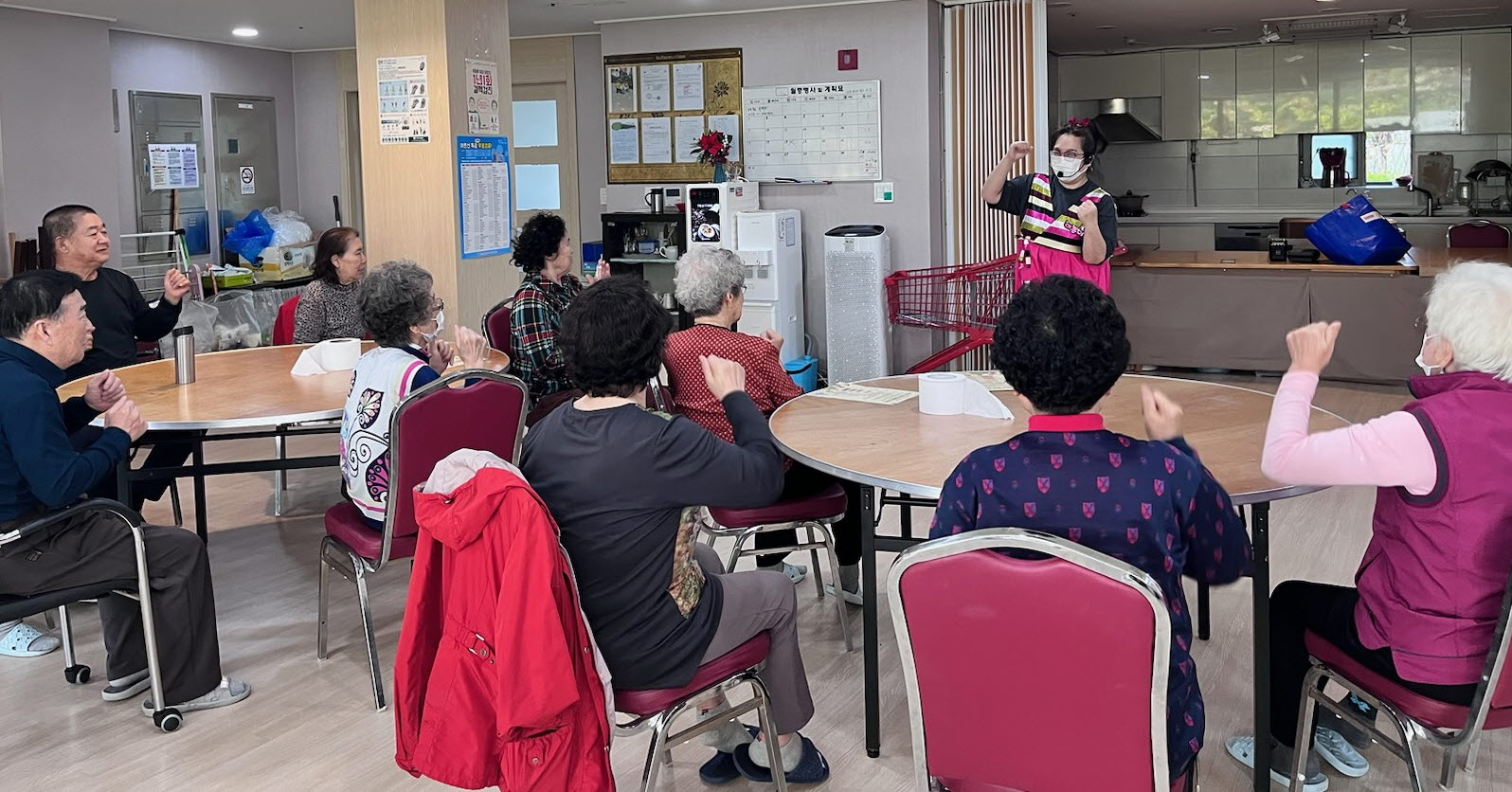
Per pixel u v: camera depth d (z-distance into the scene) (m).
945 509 1.86
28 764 2.93
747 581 2.43
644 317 2.19
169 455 4.65
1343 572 4.08
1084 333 1.74
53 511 2.99
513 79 8.70
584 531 2.18
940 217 7.54
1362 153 10.44
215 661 3.24
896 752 2.91
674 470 2.16
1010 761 1.77
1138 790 1.69
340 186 9.27
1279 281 7.45
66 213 4.39
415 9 5.80
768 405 3.47
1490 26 9.70
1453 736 2.02
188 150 8.24
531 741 2.03
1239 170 10.93
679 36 7.80
